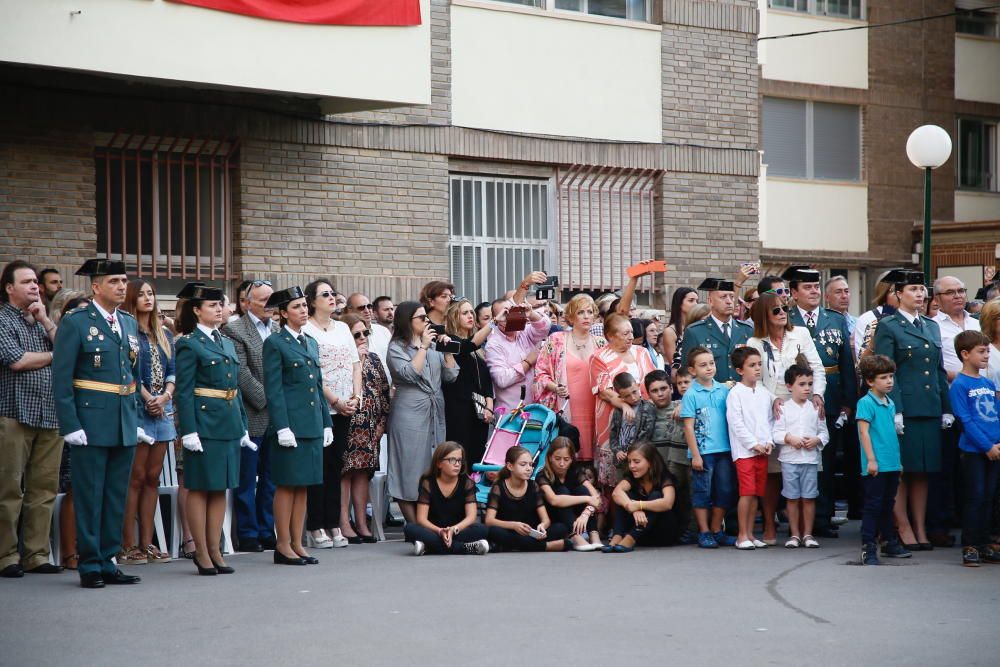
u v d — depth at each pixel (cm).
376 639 705
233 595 855
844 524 1294
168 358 1062
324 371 1130
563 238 1716
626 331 1170
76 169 1348
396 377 1154
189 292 971
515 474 1094
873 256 2600
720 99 1828
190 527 959
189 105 1410
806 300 1205
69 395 893
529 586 886
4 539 949
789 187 2492
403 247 1573
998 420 1004
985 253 2520
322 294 1145
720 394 1120
